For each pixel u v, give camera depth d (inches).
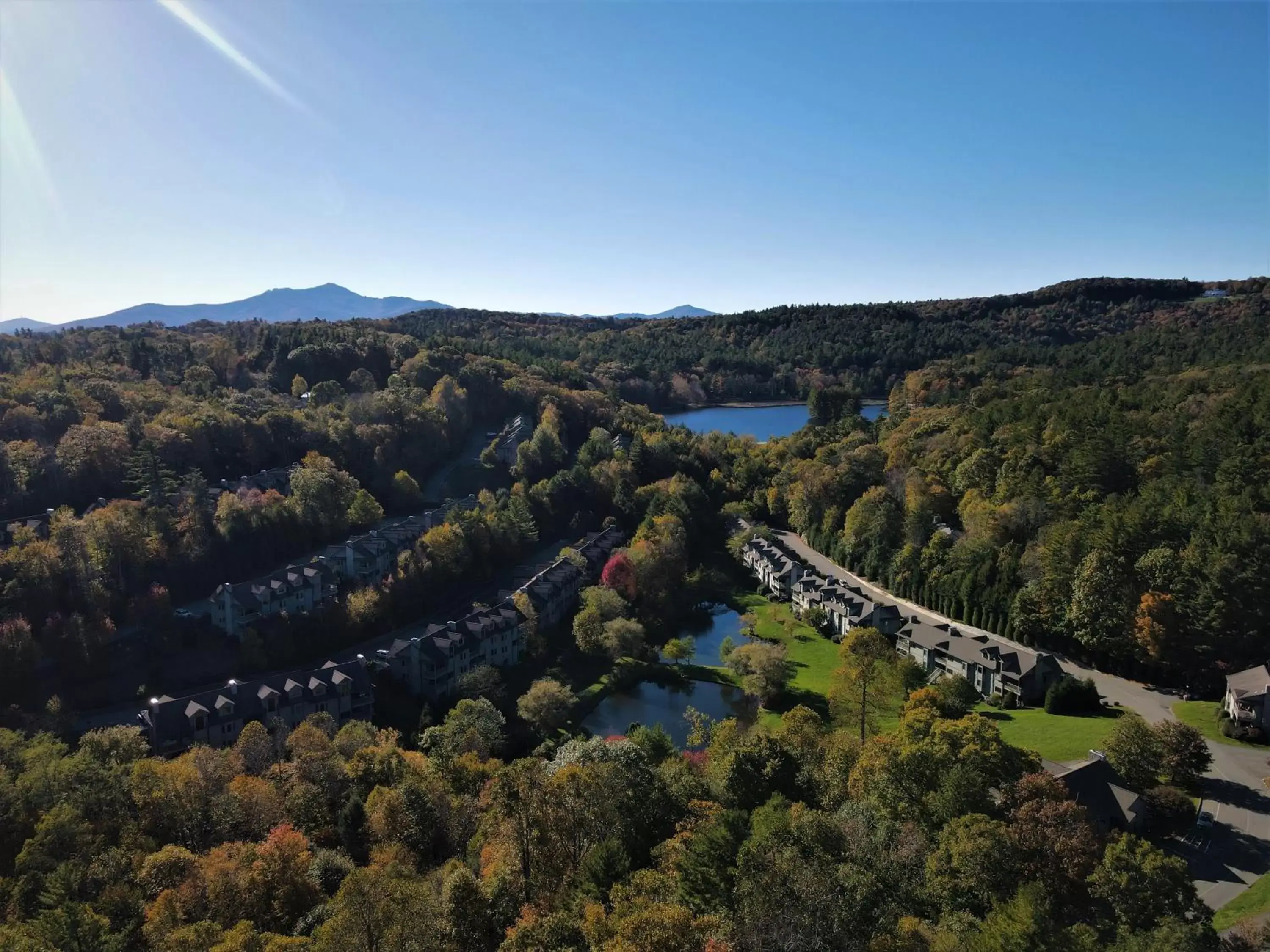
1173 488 4488.2
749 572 6254.9
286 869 2220.7
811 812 2137.1
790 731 2987.2
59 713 3535.9
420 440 7219.5
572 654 4670.3
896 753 2448.3
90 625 3922.2
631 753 2613.2
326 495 5531.5
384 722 3848.4
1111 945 1640.0
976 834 1945.1
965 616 4798.2
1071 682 3602.4
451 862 2272.4
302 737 3129.9
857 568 5876.0
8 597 3880.4
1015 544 4753.9
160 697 3863.2
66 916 1823.3
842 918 1654.8
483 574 5438.0
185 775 2694.4
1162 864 1851.6
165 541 4628.4
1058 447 5329.7
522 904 2037.4
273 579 4517.7
